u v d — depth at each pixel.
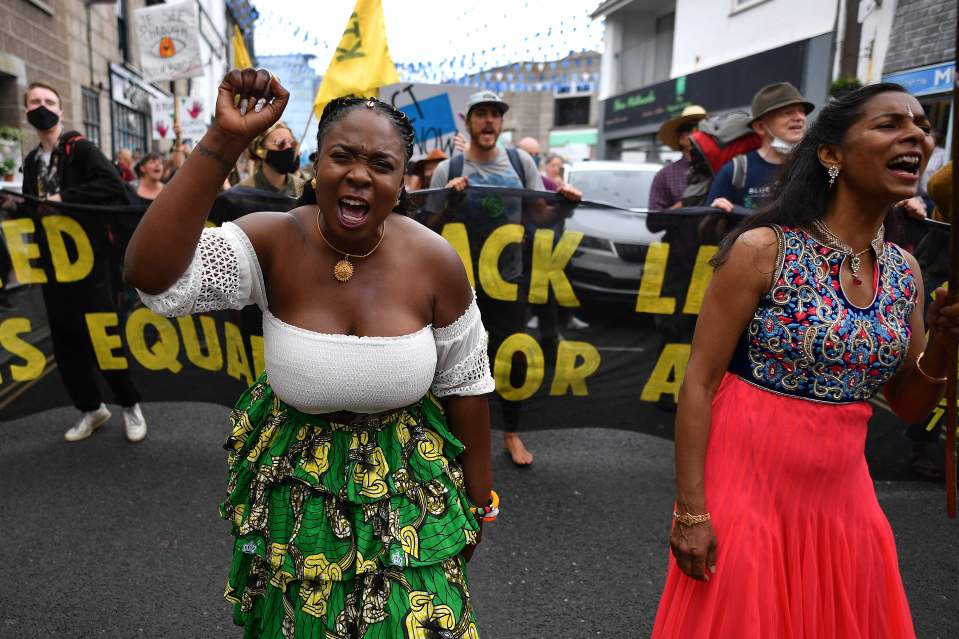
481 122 4.29
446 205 3.79
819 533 1.73
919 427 3.58
